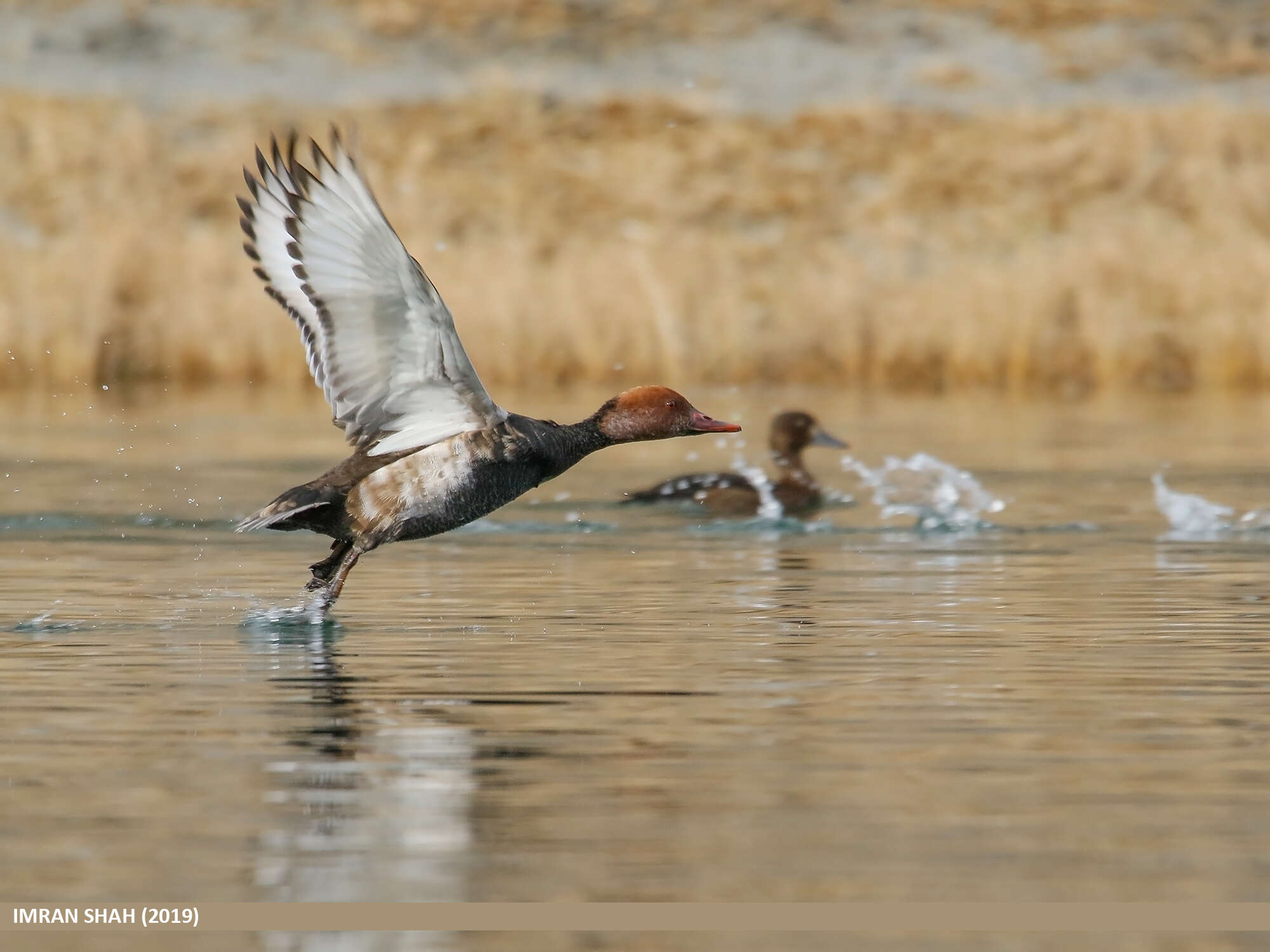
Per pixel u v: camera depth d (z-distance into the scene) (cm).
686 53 5406
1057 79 5256
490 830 693
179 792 739
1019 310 3231
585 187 4366
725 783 754
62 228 3994
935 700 907
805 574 1374
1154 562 1443
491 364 3127
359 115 4762
